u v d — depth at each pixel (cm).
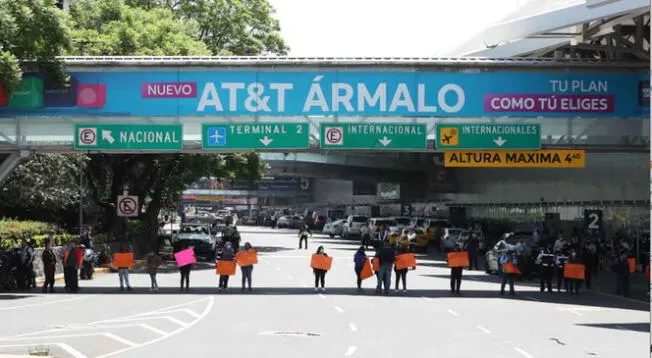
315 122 3372
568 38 4478
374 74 3219
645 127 3350
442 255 6053
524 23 4341
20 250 3200
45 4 3128
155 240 5819
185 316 2283
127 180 5528
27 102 3147
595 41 4619
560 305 2722
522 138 3209
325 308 2522
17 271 3178
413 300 2819
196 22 5562
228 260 3145
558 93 3225
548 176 6128
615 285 3619
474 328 2080
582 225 5497
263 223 15350
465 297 2962
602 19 3994
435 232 6681
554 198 6025
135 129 3181
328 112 3203
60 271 3959
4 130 3331
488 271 4284
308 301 2741
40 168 4328
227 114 3192
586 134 3406
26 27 3070
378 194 11106
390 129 3200
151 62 3178
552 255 3356
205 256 5278
